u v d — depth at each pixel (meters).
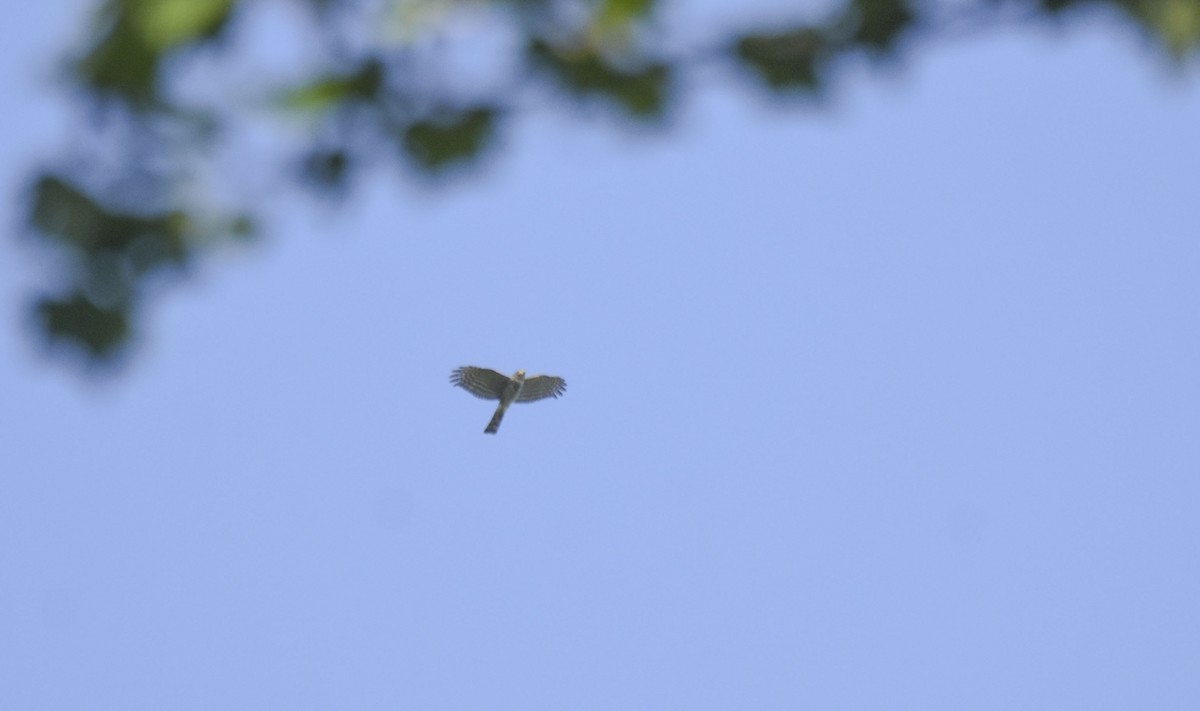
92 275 10.81
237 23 10.38
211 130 10.84
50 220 10.70
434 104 10.96
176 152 10.83
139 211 10.84
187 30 10.23
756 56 10.88
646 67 10.85
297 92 10.84
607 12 10.99
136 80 10.31
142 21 10.12
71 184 10.66
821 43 10.70
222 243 11.11
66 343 10.84
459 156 11.06
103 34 10.20
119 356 10.97
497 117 10.99
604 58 10.92
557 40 10.92
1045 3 10.57
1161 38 10.57
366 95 10.85
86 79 10.30
